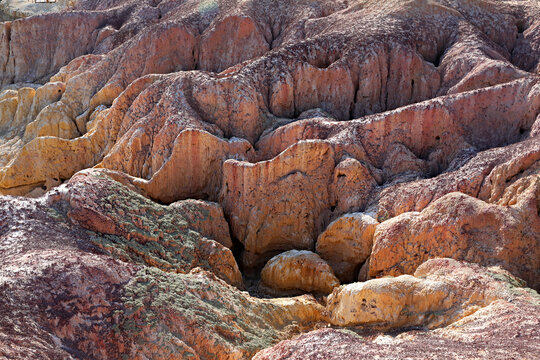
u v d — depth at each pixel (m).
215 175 18.80
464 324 10.42
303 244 17.11
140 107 21.89
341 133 18.42
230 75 21.48
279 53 22.33
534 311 10.12
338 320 12.77
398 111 18.30
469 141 17.84
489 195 15.05
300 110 22.12
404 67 22.19
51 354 9.17
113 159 20.52
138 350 10.27
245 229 17.28
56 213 13.91
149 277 11.57
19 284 10.20
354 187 17.09
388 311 11.80
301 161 17.34
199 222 16.44
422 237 14.26
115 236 14.11
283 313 13.27
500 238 13.28
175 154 18.39
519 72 19.94
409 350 8.89
